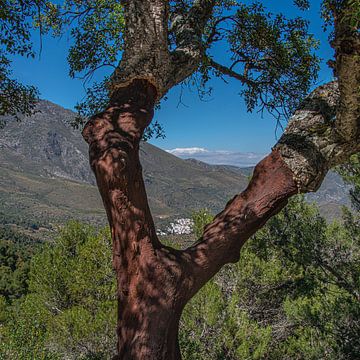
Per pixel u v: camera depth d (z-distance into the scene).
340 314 9.18
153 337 2.31
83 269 13.73
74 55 5.72
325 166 2.60
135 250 2.41
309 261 9.92
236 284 12.84
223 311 11.33
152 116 2.85
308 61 5.50
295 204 10.20
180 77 3.37
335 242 9.99
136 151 2.57
